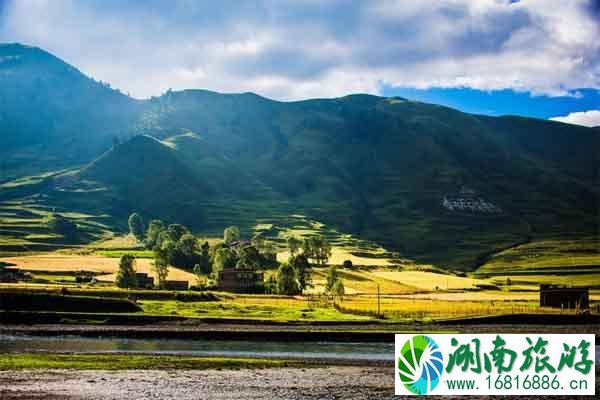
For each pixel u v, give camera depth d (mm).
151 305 191625
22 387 80688
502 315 183875
